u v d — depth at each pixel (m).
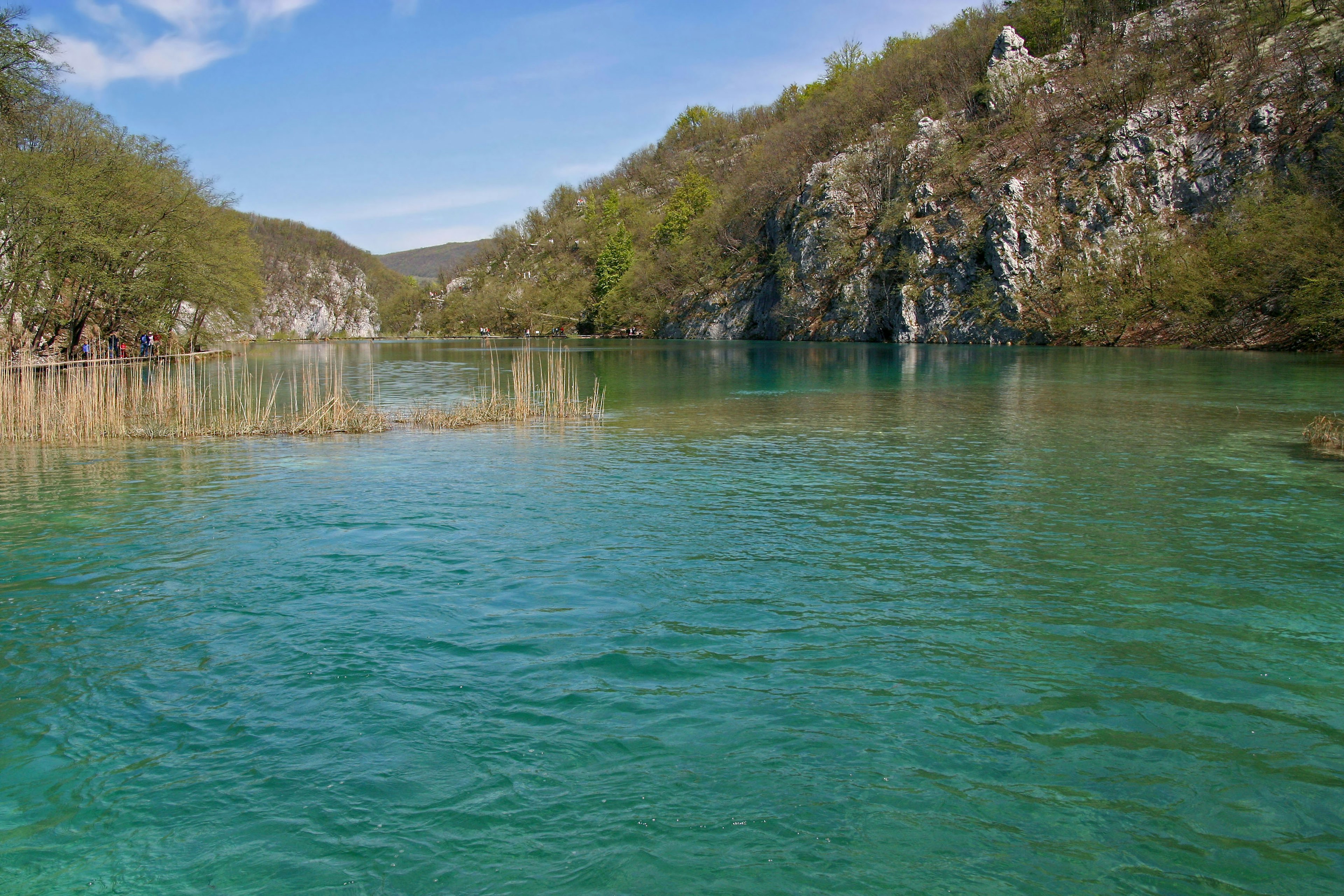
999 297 62.94
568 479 15.56
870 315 74.94
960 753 5.98
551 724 6.42
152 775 5.82
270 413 25.64
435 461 17.61
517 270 156.62
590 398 30.17
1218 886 4.66
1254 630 8.14
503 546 11.11
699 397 30.86
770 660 7.52
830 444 19.34
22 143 37.62
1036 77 71.81
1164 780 5.65
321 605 8.97
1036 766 5.82
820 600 8.99
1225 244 53.50
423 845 5.06
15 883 4.75
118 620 8.59
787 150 96.50
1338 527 11.64
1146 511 12.63
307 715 6.61
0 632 8.30
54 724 6.51
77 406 22.12
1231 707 6.62
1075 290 59.22
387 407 28.66
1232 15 63.88
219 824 5.28
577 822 5.26
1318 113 53.88
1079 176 62.56
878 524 12.07
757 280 93.56
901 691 6.91
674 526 12.05
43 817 5.36
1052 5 77.19
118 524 12.33
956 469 16.11
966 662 7.45
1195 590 9.23
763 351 63.81
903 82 87.31
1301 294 44.91
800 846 5.01
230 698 6.90
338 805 5.46
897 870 4.80
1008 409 25.03
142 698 6.92
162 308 46.47
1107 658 7.52
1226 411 23.47
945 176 71.00
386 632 8.22
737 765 5.86
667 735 6.26
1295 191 51.03
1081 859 4.88
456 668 7.39
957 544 11.05
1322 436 18.28
